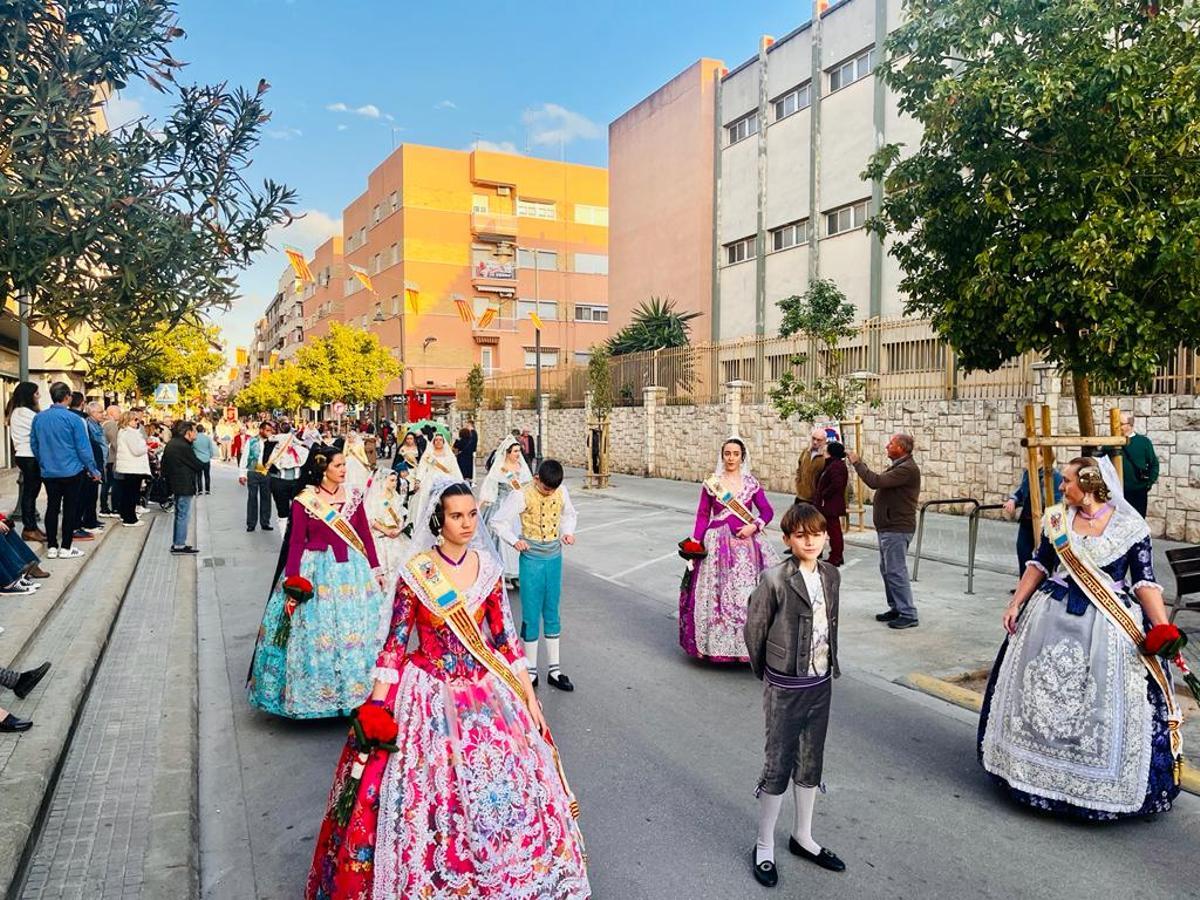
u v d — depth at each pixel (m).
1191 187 5.50
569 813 3.19
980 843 3.97
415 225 49.47
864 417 16.16
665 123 31.55
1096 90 5.32
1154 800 4.11
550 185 52.88
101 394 26.78
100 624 7.07
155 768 4.60
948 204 6.19
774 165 26.25
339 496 5.62
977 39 5.87
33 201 2.88
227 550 12.19
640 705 5.87
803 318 14.31
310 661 5.34
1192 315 5.39
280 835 4.07
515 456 9.49
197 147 3.48
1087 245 5.19
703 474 22.19
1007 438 13.67
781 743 3.67
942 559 10.92
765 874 3.61
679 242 30.89
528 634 6.23
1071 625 4.21
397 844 2.92
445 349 50.38
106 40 3.25
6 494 14.53
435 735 3.09
